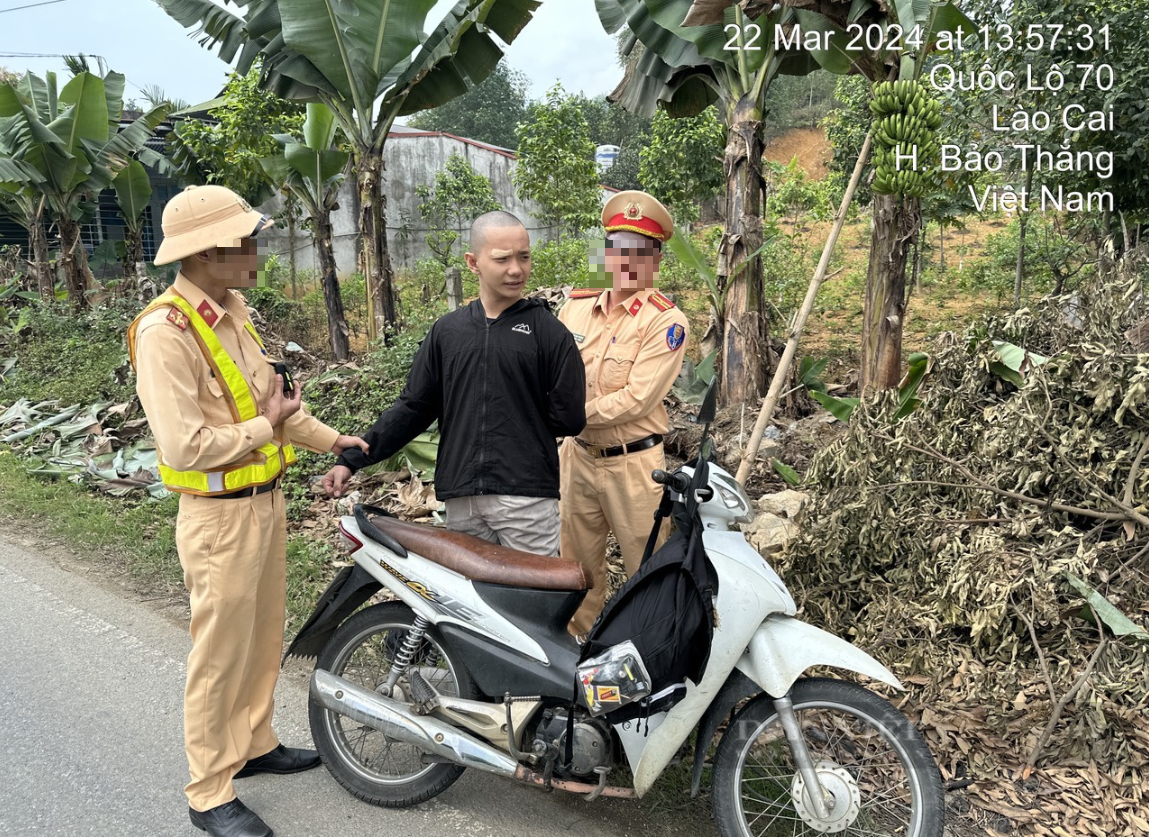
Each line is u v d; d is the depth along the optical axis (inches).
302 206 525.7
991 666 117.1
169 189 730.8
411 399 112.4
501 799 108.0
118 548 194.5
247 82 447.8
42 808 105.0
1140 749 106.3
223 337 95.3
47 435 284.8
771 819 99.8
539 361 107.3
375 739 117.8
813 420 243.3
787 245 436.1
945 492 137.6
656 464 122.5
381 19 286.7
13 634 152.0
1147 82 251.9
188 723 97.8
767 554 149.6
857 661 87.4
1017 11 270.7
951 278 544.4
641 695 88.7
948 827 99.0
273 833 100.0
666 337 116.1
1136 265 158.6
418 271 677.9
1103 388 123.7
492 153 860.0
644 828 102.4
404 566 102.0
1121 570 120.6
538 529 111.6
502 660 97.4
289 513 208.4
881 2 199.8
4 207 575.5
